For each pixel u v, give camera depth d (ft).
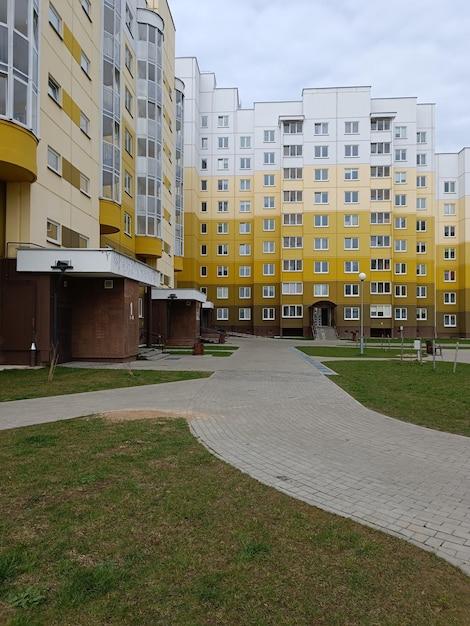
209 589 9.48
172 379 43.32
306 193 164.96
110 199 73.56
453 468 17.90
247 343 119.03
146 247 94.89
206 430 23.17
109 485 15.19
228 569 10.23
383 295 161.48
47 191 55.01
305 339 151.02
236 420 25.80
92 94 69.36
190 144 166.61
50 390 36.14
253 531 12.05
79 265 50.72
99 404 30.40
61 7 59.06
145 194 95.25
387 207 162.81
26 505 13.51
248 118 178.29
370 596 9.37
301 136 166.40
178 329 103.91
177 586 9.57
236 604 9.03
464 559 10.98
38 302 50.75
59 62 58.34
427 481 16.38
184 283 164.86
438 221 180.55
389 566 10.52
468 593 9.57
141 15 96.12
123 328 58.08
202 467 17.22
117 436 21.39
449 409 30.25
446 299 179.63
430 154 171.53
